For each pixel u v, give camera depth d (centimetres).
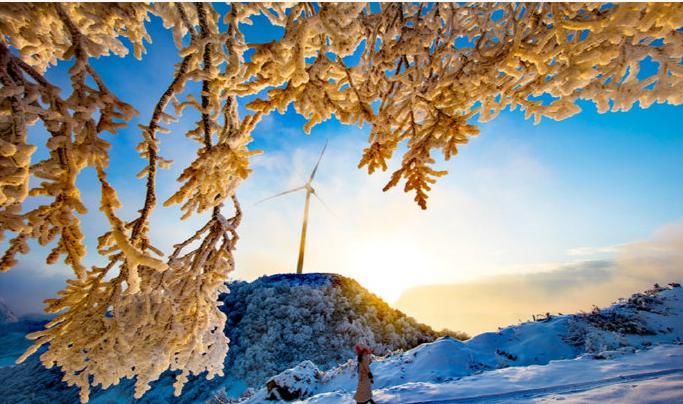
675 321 1708
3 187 107
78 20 182
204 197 186
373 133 221
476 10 204
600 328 1656
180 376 224
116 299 181
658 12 128
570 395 766
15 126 110
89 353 174
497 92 192
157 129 176
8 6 127
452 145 202
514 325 1747
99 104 132
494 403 792
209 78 176
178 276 221
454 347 1370
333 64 180
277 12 206
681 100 143
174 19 216
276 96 173
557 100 171
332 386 1259
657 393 697
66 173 123
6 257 112
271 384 1312
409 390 934
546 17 175
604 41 148
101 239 176
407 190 208
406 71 209
